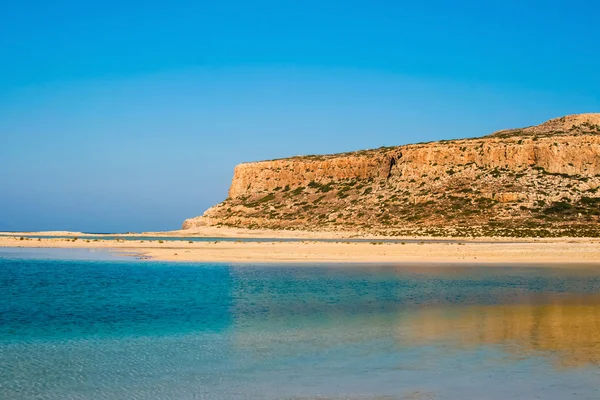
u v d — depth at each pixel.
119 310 27.66
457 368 17.73
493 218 110.56
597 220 105.00
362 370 17.64
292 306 28.56
